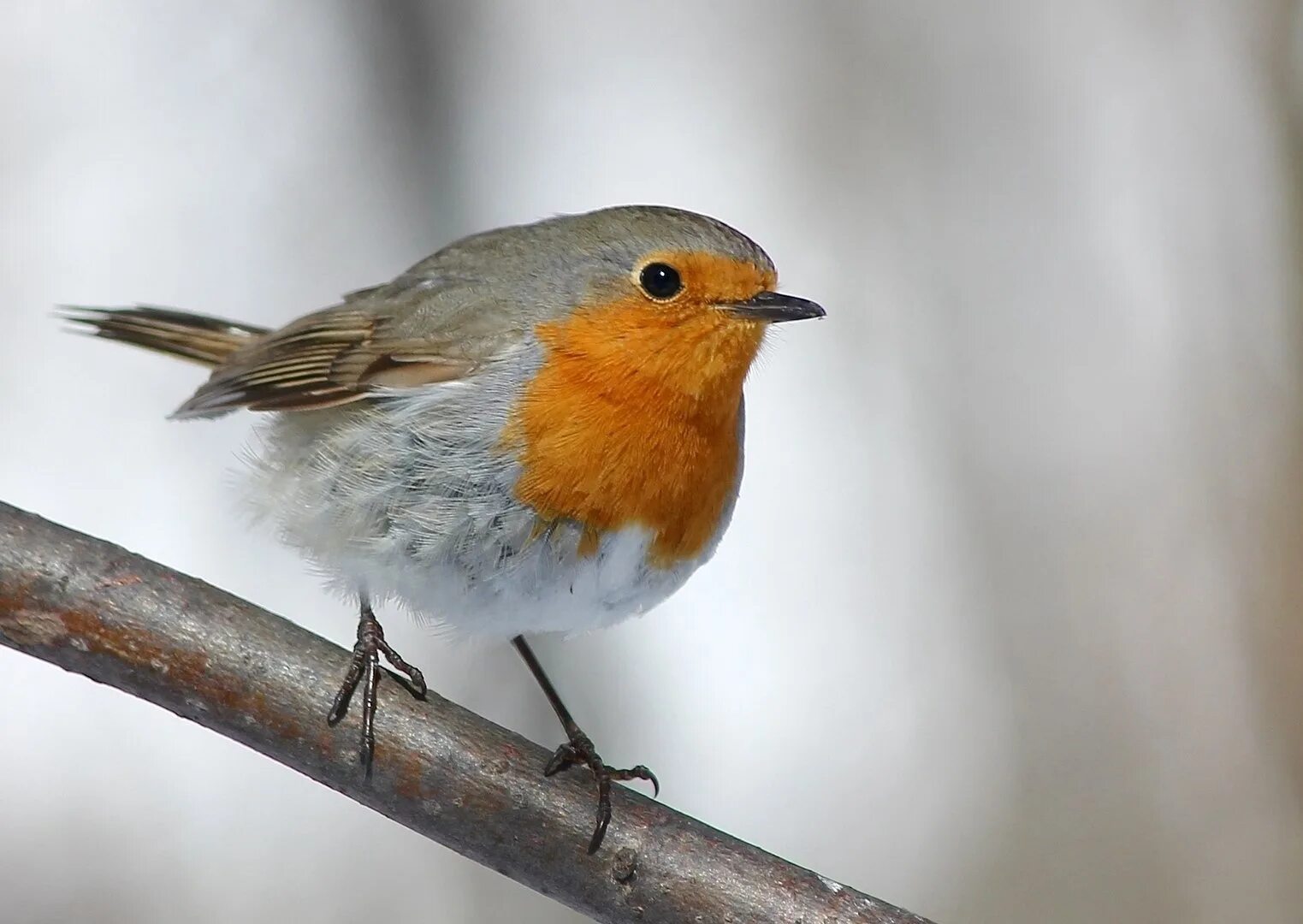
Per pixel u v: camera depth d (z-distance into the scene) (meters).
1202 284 13.48
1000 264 14.44
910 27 15.55
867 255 14.57
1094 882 11.12
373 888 10.53
